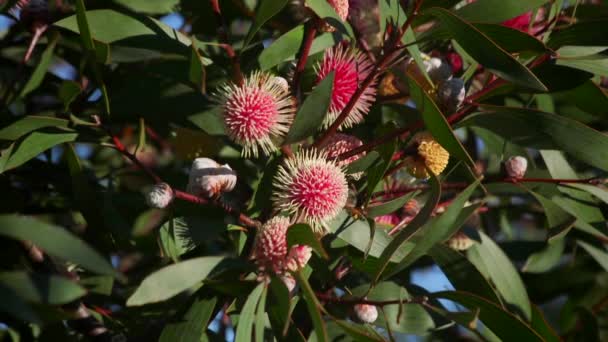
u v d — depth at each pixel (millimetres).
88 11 1107
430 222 1106
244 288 1015
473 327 992
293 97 1079
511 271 1149
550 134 1064
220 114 1050
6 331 1090
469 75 1135
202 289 1044
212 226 1059
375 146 1059
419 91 1021
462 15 1068
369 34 1141
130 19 1116
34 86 1111
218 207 1047
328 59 1079
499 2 1065
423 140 1075
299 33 1081
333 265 1117
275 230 1021
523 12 1064
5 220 930
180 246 1049
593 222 1169
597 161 1057
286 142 1009
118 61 1106
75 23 1100
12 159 1061
